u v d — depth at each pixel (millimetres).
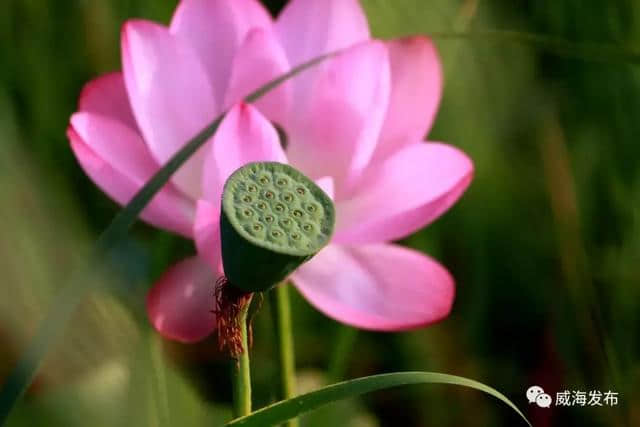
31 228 2092
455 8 2598
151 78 1901
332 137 1923
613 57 1980
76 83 2576
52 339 1666
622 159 2533
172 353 2172
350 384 1655
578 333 2367
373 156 1973
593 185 2537
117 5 2668
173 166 1769
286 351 1883
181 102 1911
